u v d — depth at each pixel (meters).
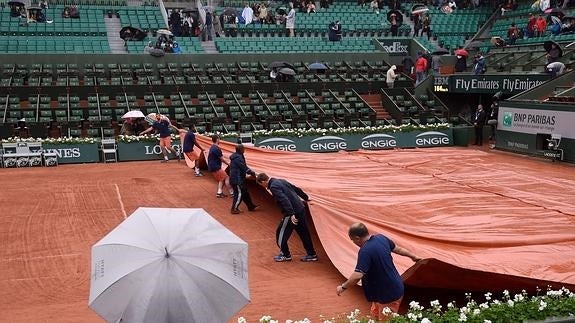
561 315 5.91
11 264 9.83
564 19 29.64
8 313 7.82
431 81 29.27
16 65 26.86
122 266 5.11
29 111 23.86
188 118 24.70
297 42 32.91
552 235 10.14
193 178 18.03
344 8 37.50
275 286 8.77
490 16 37.03
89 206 14.16
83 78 27.33
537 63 27.14
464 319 5.72
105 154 21.53
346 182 14.76
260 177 10.16
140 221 5.63
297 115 25.88
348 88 28.95
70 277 9.22
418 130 24.55
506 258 8.85
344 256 9.20
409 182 15.15
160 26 33.16
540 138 20.56
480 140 24.91
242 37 33.41
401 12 37.75
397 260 8.69
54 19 32.06
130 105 25.33
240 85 27.58
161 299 4.93
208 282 5.11
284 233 9.80
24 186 16.75
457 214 11.83
